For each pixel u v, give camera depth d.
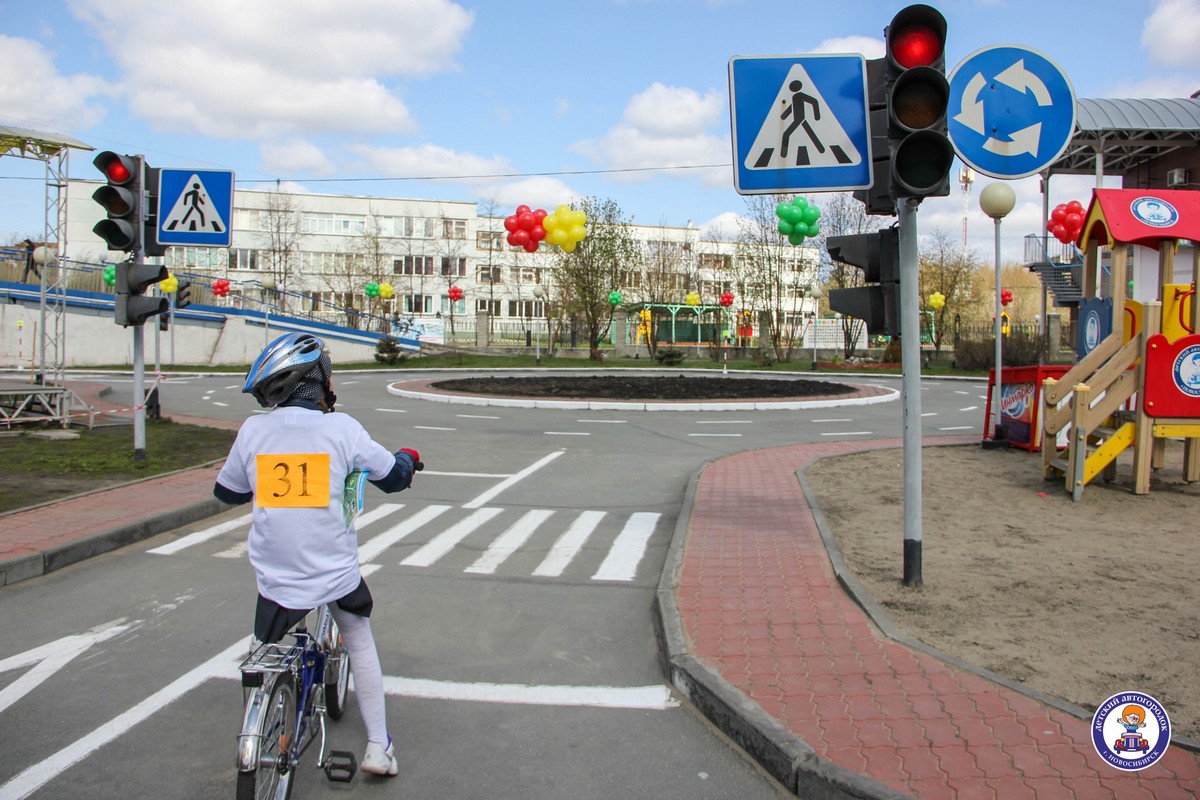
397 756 3.63
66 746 3.67
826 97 5.52
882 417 18.67
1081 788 3.10
